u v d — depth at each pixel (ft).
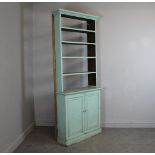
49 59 13.93
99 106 12.80
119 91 13.87
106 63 13.83
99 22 13.74
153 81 13.65
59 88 11.48
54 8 13.79
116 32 13.67
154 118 13.75
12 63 10.57
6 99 9.78
